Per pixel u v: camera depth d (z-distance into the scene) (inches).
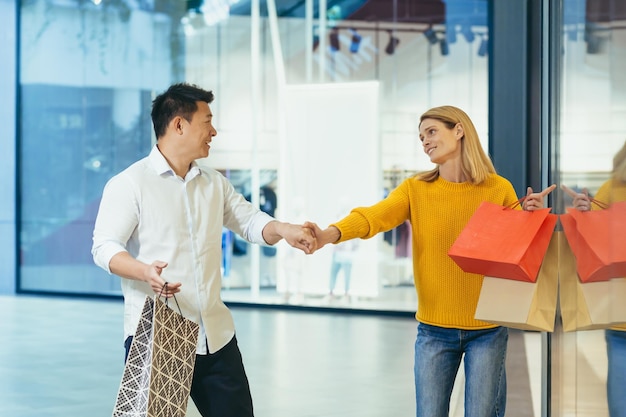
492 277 117.6
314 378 293.9
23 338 383.6
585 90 95.5
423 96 478.0
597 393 100.8
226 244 518.0
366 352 349.4
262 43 514.3
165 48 539.5
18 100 577.3
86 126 562.3
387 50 485.7
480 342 133.9
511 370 309.0
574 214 104.1
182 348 118.2
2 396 264.1
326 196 499.2
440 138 136.9
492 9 451.2
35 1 571.5
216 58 525.0
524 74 434.9
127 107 552.1
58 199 570.9
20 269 582.6
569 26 125.6
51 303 530.0
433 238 136.2
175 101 127.3
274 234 135.2
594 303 94.2
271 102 512.1
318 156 501.7
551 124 171.9
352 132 493.4
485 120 464.4
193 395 131.3
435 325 136.1
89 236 563.5
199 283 127.5
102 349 353.1
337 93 496.4
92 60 558.9
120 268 118.9
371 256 484.4
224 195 136.5
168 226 126.5
